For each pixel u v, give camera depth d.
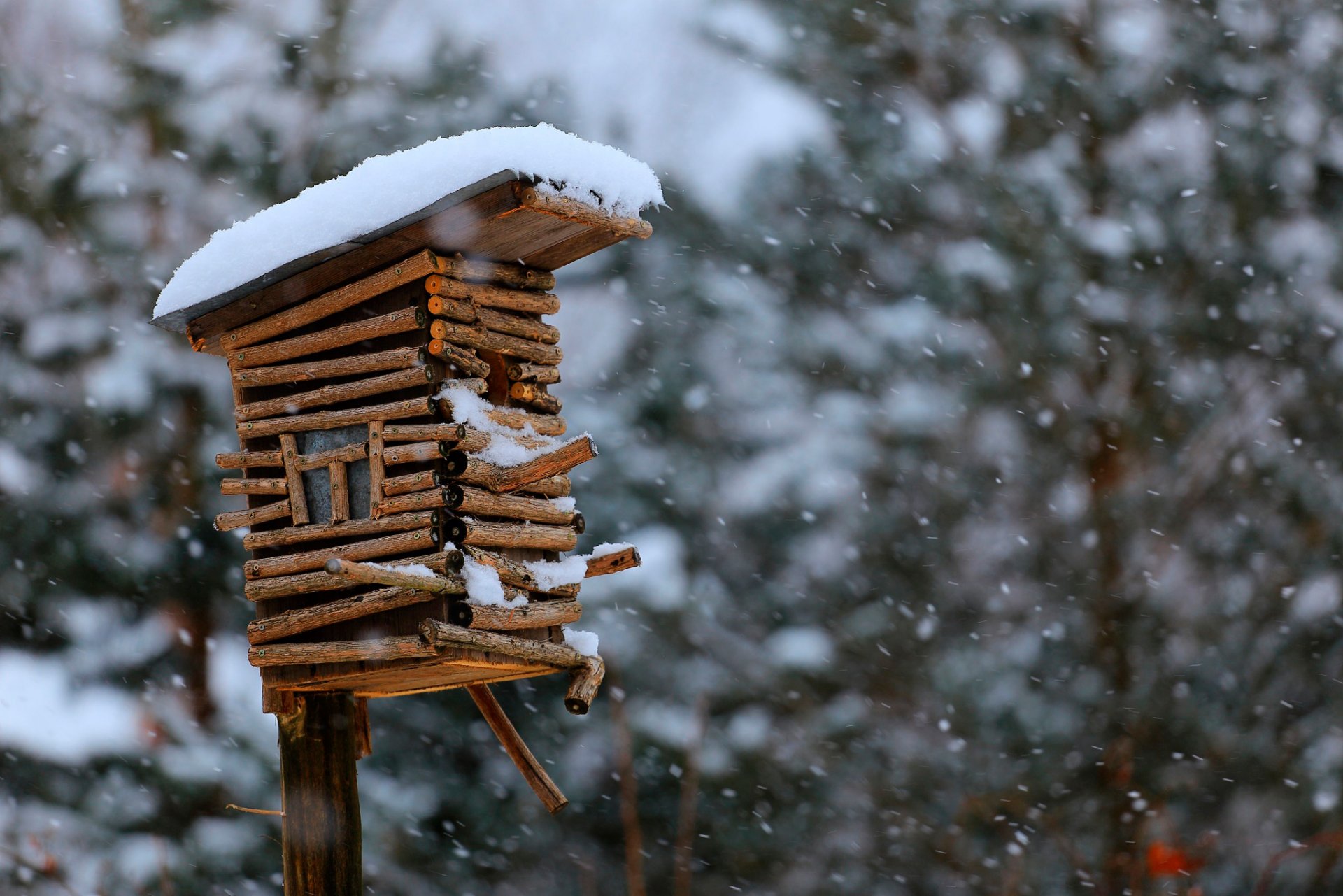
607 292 15.09
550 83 14.41
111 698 11.48
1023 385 13.96
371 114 13.25
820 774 12.28
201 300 5.11
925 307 14.56
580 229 5.02
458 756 12.34
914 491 14.11
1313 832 12.02
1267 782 12.34
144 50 13.08
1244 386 14.35
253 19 13.47
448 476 4.80
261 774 11.00
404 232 4.84
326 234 4.88
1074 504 14.22
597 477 13.55
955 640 13.52
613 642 12.46
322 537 4.96
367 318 5.02
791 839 11.99
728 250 14.81
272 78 13.23
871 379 14.30
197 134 12.75
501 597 4.83
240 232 5.15
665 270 14.72
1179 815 12.00
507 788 12.12
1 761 10.63
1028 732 12.52
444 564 4.71
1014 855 11.57
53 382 12.15
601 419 14.00
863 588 13.58
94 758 10.79
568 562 5.33
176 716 11.32
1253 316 14.12
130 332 12.18
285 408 5.09
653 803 12.05
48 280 12.59
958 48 14.99
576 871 11.86
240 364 5.22
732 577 13.70
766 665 12.77
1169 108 14.75
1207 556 13.69
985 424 14.48
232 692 11.86
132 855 10.30
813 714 12.62
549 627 5.22
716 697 12.42
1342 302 14.45
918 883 11.93
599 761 12.10
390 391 4.95
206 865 10.41
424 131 13.11
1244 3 14.87
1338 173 14.55
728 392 14.31
